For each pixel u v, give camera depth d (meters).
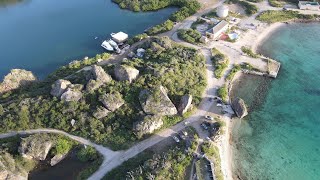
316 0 192.00
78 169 108.50
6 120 117.62
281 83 141.25
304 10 184.75
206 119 120.88
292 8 187.25
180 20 179.75
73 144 113.38
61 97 120.62
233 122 122.69
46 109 119.88
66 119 118.31
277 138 118.12
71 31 178.50
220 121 119.69
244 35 167.50
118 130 115.69
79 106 119.69
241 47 158.88
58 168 109.38
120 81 126.19
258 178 104.94
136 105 120.50
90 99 121.12
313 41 165.25
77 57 159.62
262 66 147.62
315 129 121.75
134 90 123.38
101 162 107.88
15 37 174.88
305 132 120.50
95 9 198.12
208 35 163.25
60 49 165.38
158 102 118.94
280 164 109.31
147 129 113.50
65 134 115.94
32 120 118.69
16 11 199.50
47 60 158.88
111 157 109.31
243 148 114.00
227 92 134.25
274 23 176.75
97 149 111.56
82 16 191.50
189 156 105.06
